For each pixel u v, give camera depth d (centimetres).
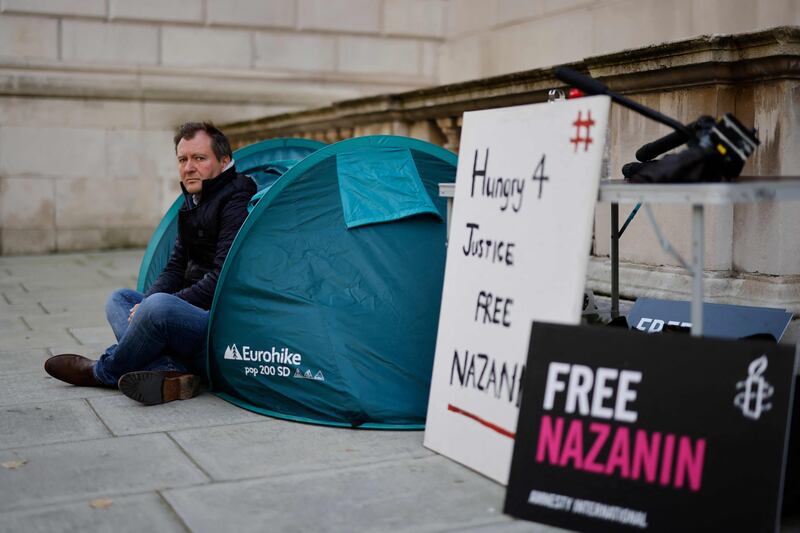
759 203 459
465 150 368
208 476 337
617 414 285
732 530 262
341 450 367
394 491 321
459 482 330
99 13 1122
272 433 390
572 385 295
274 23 1194
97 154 1135
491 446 334
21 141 1103
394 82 1240
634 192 295
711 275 476
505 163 344
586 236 304
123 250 1152
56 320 669
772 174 450
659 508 272
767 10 616
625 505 278
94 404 435
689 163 293
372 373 402
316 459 356
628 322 426
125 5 1131
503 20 1009
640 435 280
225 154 458
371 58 1231
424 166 465
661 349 283
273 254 429
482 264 349
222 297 437
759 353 269
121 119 1142
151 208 1163
